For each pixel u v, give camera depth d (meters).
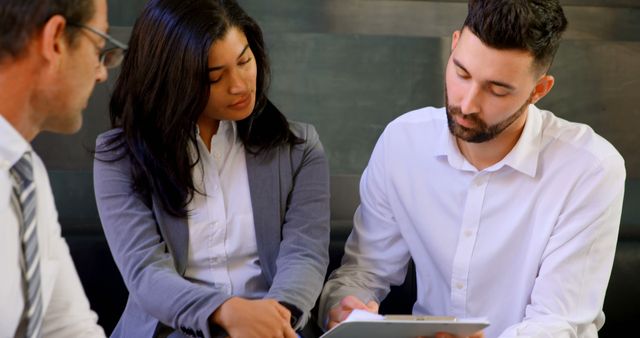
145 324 1.85
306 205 1.94
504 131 1.87
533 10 1.68
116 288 2.24
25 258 1.20
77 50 1.22
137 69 1.82
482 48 1.70
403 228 2.05
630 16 2.76
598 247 1.88
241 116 1.81
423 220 2.01
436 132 1.99
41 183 1.28
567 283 1.87
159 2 1.79
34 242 1.21
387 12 2.73
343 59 2.67
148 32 1.79
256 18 2.72
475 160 1.93
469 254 1.96
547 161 1.91
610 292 2.29
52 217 1.33
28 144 1.20
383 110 2.69
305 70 2.67
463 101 1.76
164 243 1.86
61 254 1.37
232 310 1.68
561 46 2.66
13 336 1.21
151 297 1.75
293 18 2.72
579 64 2.67
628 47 2.68
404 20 2.74
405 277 2.22
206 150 1.88
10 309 1.19
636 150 2.70
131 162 1.87
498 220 1.94
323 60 2.67
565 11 2.75
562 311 1.85
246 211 1.91
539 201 1.91
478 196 1.94
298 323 1.76
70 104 1.25
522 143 1.88
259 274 1.92
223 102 1.79
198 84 1.75
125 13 2.67
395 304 2.26
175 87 1.77
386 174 2.04
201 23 1.74
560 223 1.89
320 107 2.68
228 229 1.90
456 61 1.75
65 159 2.60
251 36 1.85
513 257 1.94
